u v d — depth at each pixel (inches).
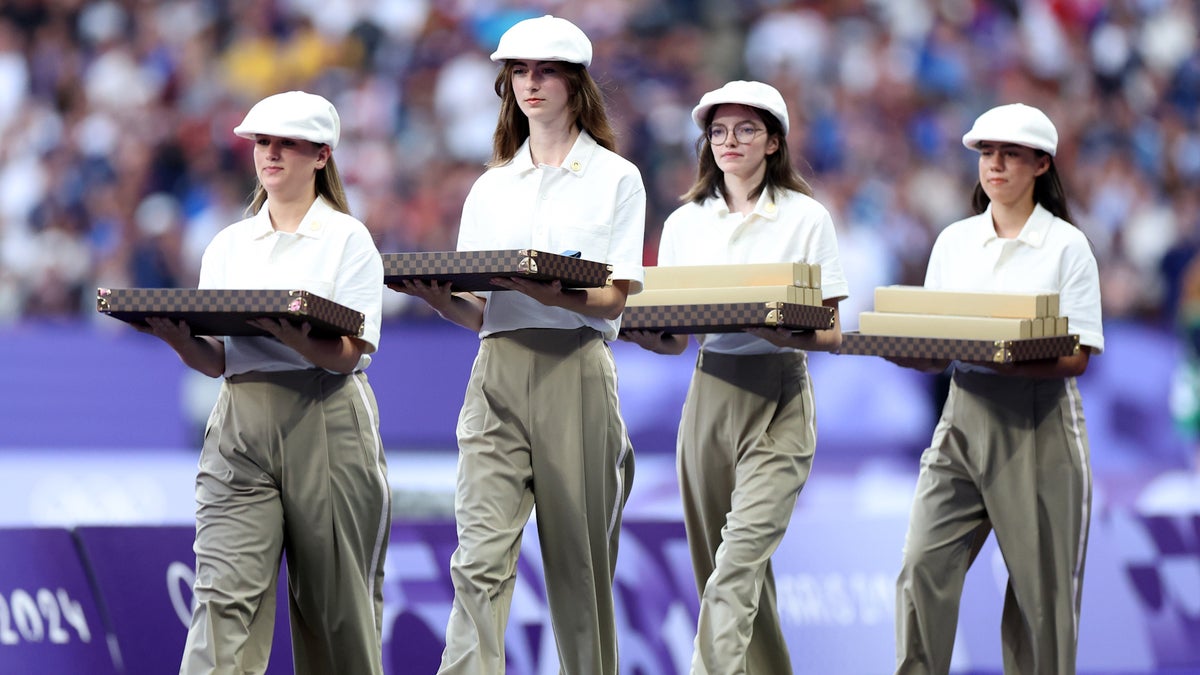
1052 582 761.0
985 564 983.0
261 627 625.3
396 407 1379.2
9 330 1407.5
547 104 662.5
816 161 1828.2
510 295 660.1
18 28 1876.2
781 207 772.0
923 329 742.5
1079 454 762.2
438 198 1759.4
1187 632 1009.5
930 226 1797.5
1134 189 1898.4
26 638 734.5
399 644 828.6
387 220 1729.8
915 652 774.5
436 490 1048.8
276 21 1915.6
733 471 762.2
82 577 759.1
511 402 656.4
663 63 1893.5
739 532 731.4
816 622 925.8
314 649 653.3
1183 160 1975.9
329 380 625.6
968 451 761.0
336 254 626.2
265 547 618.8
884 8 1966.0
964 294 744.3
